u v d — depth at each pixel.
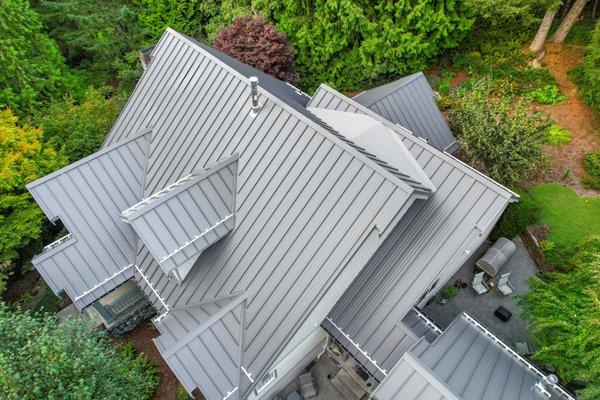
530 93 31.53
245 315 16.38
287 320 15.44
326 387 21.73
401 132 19.72
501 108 25.53
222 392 15.16
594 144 28.98
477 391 13.36
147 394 21.84
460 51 35.62
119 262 20.00
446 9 32.28
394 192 14.88
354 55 34.34
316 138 16.78
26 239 26.38
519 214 25.59
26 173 25.34
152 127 22.17
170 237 16.84
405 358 13.38
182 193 17.42
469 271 25.70
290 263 16.09
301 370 22.19
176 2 42.88
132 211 17.02
